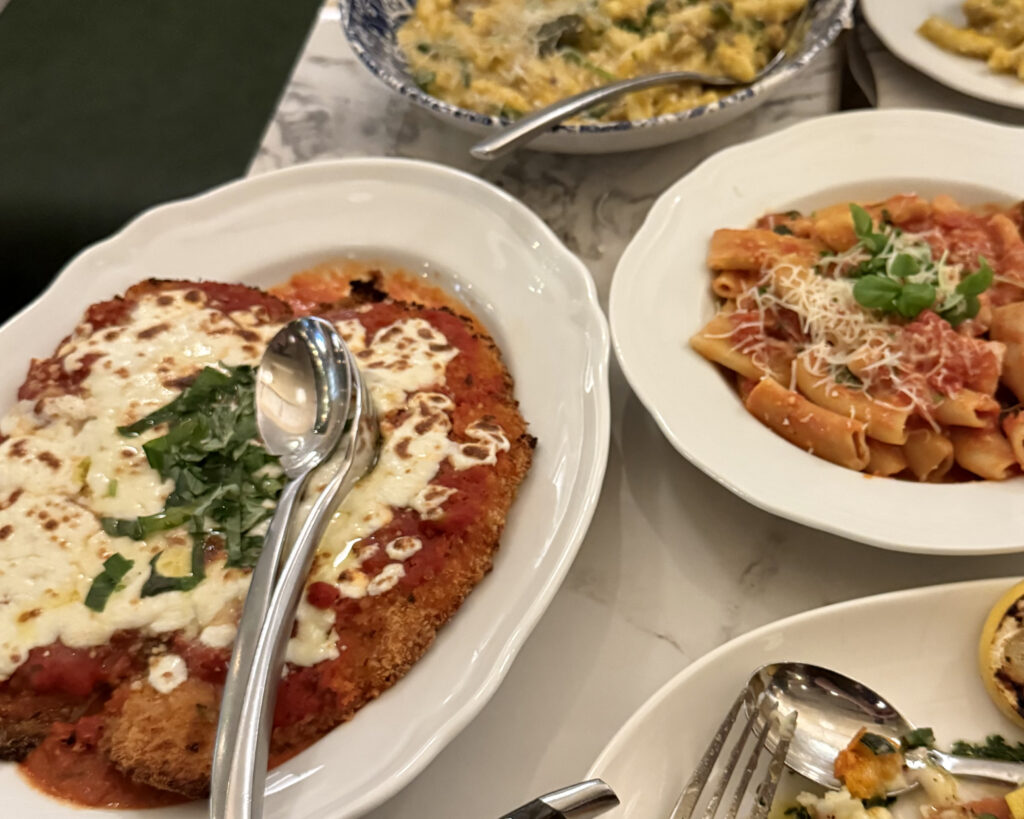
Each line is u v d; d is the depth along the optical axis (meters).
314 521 1.09
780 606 1.20
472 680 1.02
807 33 1.90
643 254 1.49
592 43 2.00
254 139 2.38
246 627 1.00
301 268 1.61
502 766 1.07
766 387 1.33
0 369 1.42
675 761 0.99
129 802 1.03
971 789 0.98
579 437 1.24
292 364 1.31
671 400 1.31
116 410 1.27
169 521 1.15
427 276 1.57
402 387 1.28
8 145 2.40
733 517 1.29
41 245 2.23
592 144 1.68
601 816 0.94
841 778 0.99
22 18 2.77
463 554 1.14
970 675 1.06
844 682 1.04
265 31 2.64
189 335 1.37
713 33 1.97
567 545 1.12
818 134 1.66
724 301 1.53
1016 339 1.37
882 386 1.35
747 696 1.01
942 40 1.93
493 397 1.32
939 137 1.65
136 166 2.35
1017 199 1.58
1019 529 1.11
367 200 1.61
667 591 1.22
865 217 1.47
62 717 1.09
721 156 1.62
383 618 1.08
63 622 1.08
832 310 1.40
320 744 1.01
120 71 2.60
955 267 1.45
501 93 1.89
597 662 1.15
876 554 1.24
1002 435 1.30
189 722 1.03
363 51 1.84
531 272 1.47
